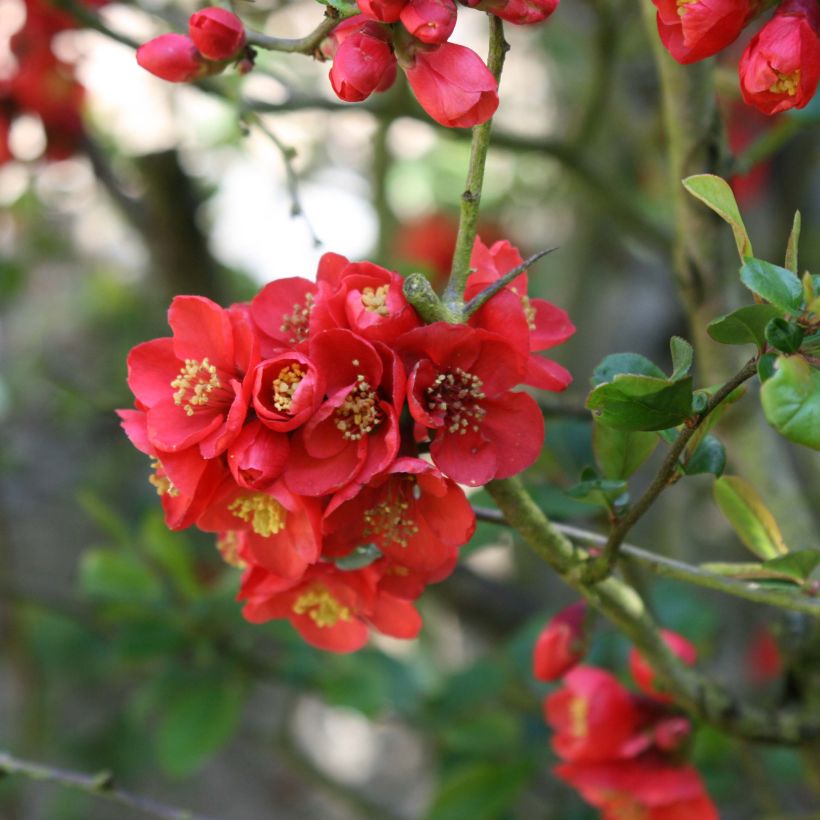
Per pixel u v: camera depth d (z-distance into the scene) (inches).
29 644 43.1
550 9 19.9
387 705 35.3
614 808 26.1
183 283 41.4
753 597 21.8
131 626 33.1
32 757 43.3
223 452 20.6
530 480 28.4
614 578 22.9
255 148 45.6
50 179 41.3
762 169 44.4
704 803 25.8
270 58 37.2
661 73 26.4
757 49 20.4
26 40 35.6
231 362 20.8
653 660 24.0
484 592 42.1
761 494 27.4
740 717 24.8
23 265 48.7
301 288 21.2
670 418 20.1
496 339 20.3
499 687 35.0
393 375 19.9
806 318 19.0
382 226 46.6
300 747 48.9
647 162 45.8
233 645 33.6
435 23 19.7
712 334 19.7
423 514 20.7
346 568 21.2
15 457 46.5
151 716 45.1
